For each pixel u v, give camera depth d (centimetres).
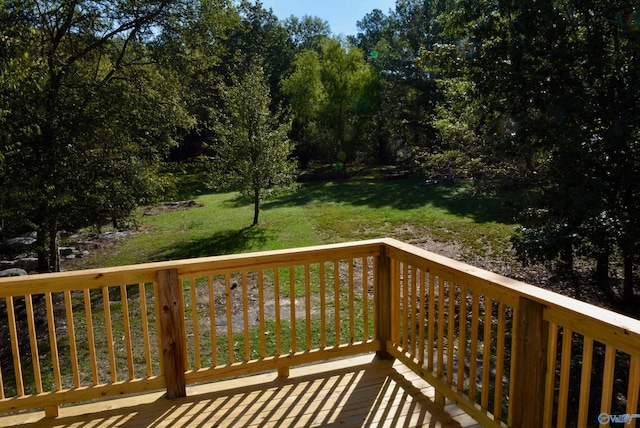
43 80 618
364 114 2330
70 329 248
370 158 2712
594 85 495
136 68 948
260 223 1261
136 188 836
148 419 249
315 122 2378
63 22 847
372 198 1599
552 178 543
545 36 501
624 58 473
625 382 407
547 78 508
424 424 241
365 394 273
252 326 535
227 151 1242
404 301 292
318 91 2338
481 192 727
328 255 296
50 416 252
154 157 922
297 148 2591
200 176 2086
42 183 695
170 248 1041
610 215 487
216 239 1098
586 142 491
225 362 440
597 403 372
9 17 702
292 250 289
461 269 232
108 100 811
